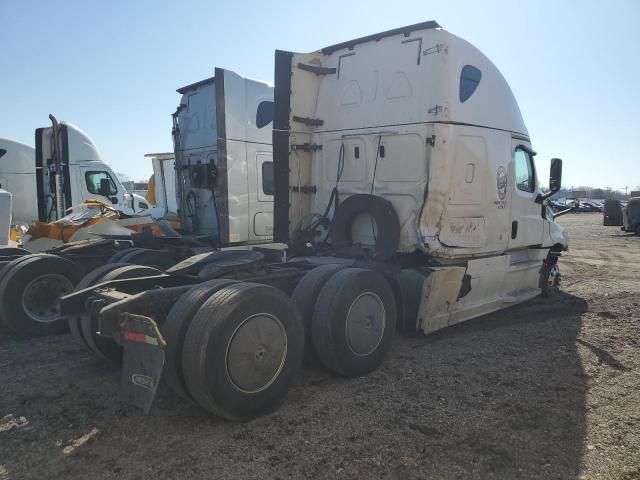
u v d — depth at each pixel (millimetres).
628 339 6137
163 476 3111
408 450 3453
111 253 7055
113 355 4715
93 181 13344
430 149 5699
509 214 6902
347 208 6168
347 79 6457
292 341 4055
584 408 4168
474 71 6102
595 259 14320
